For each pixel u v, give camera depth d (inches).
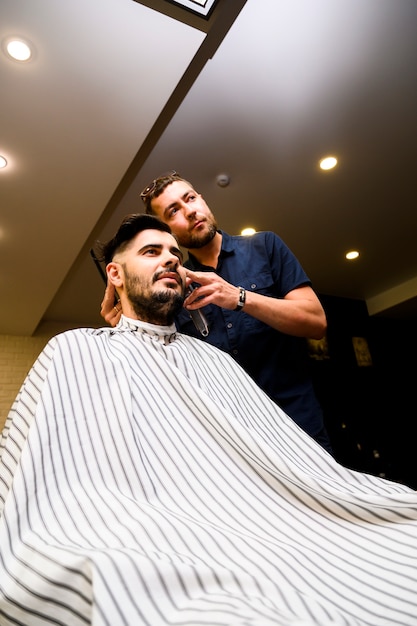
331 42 75.7
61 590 13.0
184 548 15.8
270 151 103.1
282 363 49.3
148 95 70.2
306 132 98.2
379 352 211.6
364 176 117.2
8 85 65.3
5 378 171.5
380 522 18.5
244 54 76.5
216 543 16.5
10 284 128.0
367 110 93.5
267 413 31.5
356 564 16.3
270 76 82.0
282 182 115.6
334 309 208.4
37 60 61.6
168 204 56.2
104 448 22.5
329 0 67.7
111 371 27.8
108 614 11.1
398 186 123.3
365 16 71.3
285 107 90.4
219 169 107.3
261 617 10.7
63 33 58.4
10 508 17.9
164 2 55.4
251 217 130.6
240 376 36.0
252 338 49.1
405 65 82.5
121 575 12.3
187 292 43.7
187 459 23.6
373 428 187.2
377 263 176.9
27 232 102.1
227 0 56.8
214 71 79.7
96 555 13.1
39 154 79.4
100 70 64.7
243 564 15.4
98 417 24.3
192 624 11.0
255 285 53.0
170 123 91.4
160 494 21.1
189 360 34.0
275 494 21.6
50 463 20.6
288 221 135.9
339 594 14.5
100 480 20.8
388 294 209.3
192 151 100.2
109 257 43.4
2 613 13.9
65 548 14.6
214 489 22.0
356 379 194.7
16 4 54.1
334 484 23.3
